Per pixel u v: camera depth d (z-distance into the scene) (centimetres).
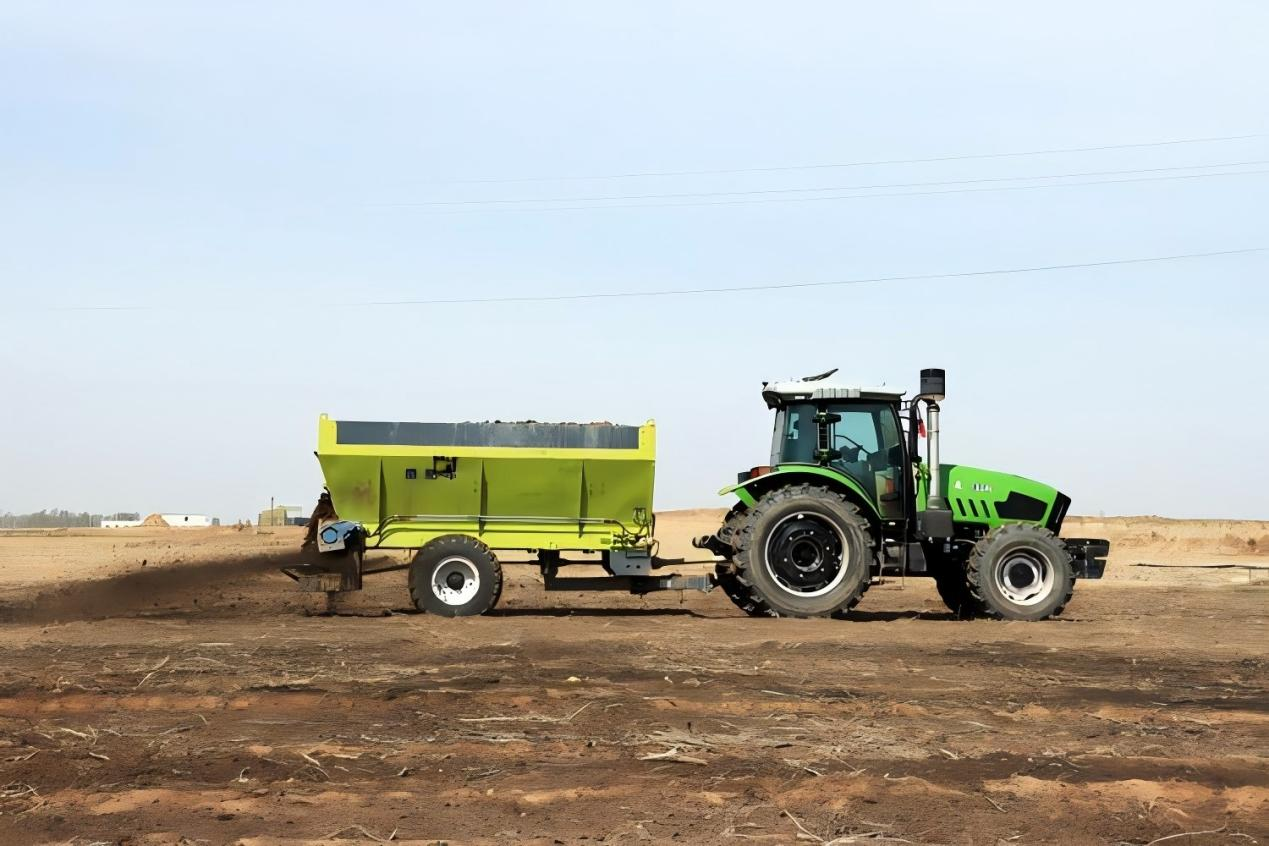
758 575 1462
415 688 893
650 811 591
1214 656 1125
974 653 1129
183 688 884
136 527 7844
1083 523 5325
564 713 810
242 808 590
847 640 1213
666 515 6662
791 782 640
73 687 884
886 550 1506
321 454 1504
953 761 688
